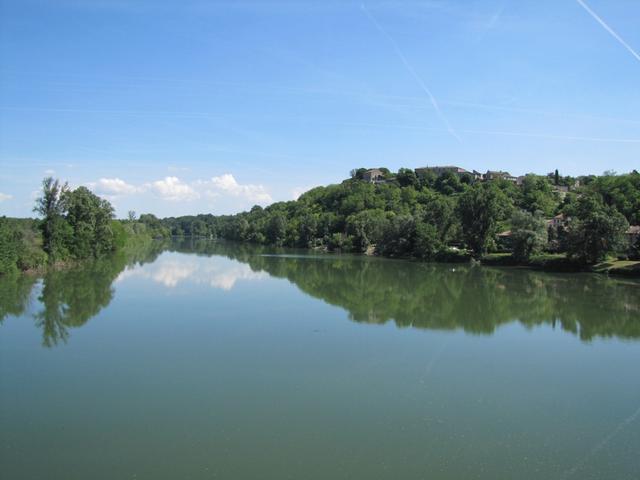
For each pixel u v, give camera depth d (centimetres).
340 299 5053
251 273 7606
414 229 11594
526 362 2867
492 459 1691
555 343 3309
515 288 5975
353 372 2636
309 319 3994
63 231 7969
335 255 12506
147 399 2233
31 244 7438
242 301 4859
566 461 1684
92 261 9256
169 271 7700
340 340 3322
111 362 2795
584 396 2322
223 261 10119
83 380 2494
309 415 2053
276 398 2248
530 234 8738
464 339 3394
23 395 2286
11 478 1566
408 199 17688
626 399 2286
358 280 6788
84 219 9144
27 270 7000
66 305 4550
